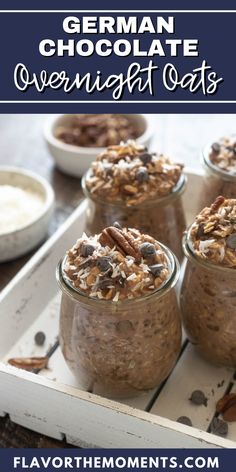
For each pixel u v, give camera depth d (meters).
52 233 0.69
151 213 0.56
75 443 0.51
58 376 0.54
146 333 0.48
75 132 0.79
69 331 0.50
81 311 0.48
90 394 0.48
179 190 0.56
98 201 0.56
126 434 0.48
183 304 0.53
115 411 0.47
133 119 0.81
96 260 0.48
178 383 0.53
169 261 0.49
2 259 0.66
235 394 0.52
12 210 0.69
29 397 0.50
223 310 0.50
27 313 0.58
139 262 0.48
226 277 0.49
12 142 0.82
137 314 0.48
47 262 0.59
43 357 0.54
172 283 0.48
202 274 0.50
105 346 0.49
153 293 0.47
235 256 0.49
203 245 0.49
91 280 0.47
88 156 0.73
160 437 0.47
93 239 0.50
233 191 0.57
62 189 0.75
